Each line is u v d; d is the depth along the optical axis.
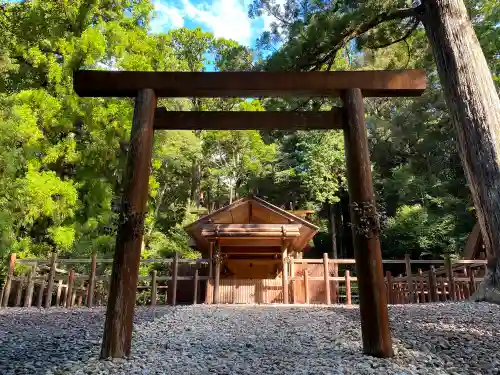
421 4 7.97
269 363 3.33
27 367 3.27
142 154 3.89
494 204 6.35
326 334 4.76
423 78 4.20
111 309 3.53
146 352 3.81
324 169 22.91
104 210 15.11
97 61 15.05
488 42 11.46
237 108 23.94
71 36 15.44
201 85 4.14
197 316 6.95
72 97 14.35
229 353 3.77
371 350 3.51
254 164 24.88
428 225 19.38
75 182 15.11
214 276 11.21
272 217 11.91
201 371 3.09
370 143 25.45
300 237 12.92
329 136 23.61
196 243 14.27
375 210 3.75
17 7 15.52
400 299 12.55
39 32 15.66
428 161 22.30
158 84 4.13
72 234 13.17
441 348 3.76
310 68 9.62
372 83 4.16
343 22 8.55
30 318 6.70
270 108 10.30
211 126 4.40
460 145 7.02
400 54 12.05
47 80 15.72
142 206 3.78
